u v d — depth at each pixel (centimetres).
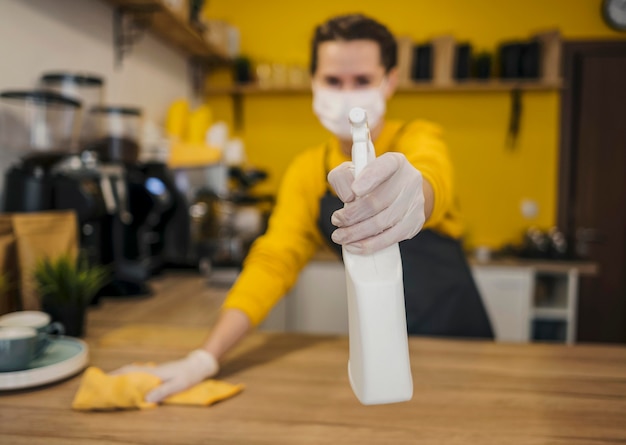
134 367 83
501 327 268
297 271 115
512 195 315
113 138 166
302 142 331
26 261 118
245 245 227
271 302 105
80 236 150
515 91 307
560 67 303
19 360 83
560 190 312
